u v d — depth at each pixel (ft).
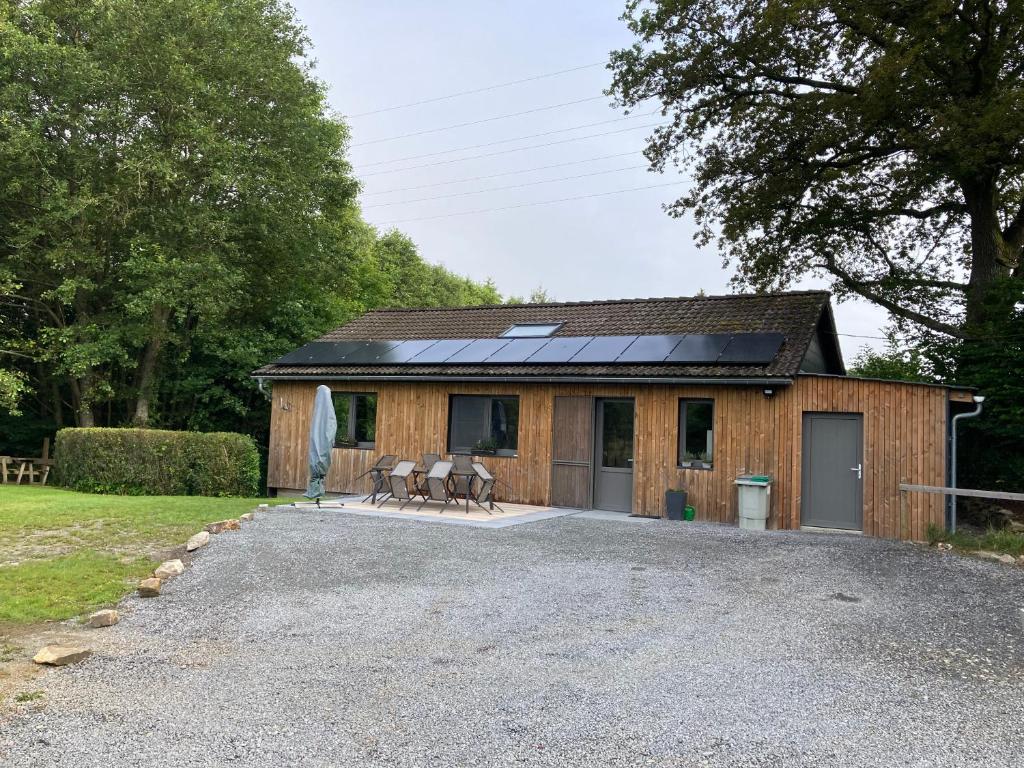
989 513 47.29
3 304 70.49
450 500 47.85
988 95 46.96
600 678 16.70
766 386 41.78
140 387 75.56
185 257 69.41
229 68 69.21
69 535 32.30
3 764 12.20
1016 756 12.99
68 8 66.59
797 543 33.94
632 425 46.37
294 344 85.20
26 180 62.59
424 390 52.90
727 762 12.66
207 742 13.19
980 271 57.21
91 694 15.52
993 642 19.45
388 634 20.01
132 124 66.23
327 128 82.64
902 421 38.96
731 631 20.30
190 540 30.48
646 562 29.19
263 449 86.74
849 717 14.62
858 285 66.18
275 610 22.24
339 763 12.41
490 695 15.62
